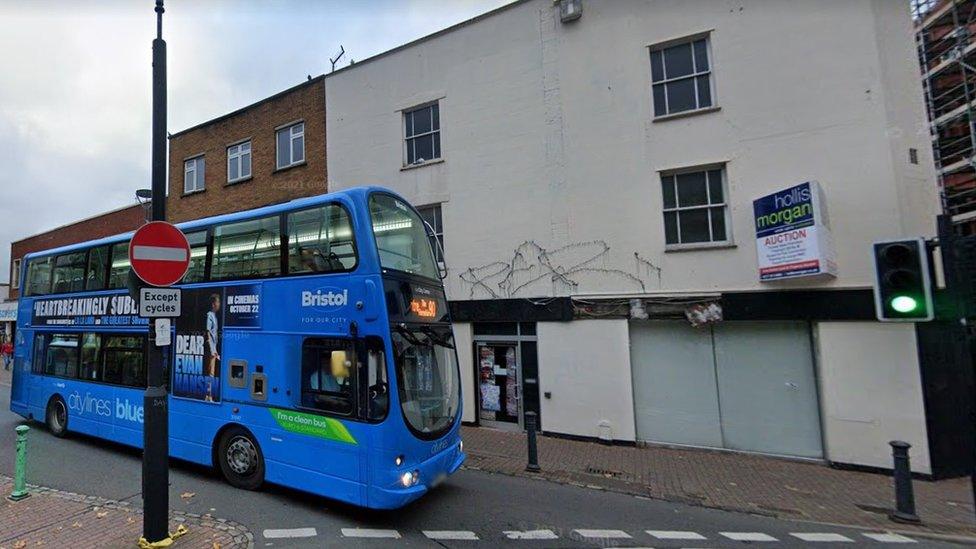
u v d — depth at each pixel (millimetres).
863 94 8156
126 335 7957
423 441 5465
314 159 13492
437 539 5066
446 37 11664
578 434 9695
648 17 9664
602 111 9930
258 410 6148
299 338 5906
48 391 9266
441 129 11602
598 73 10008
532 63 10625
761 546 5105
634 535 5332
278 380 6016
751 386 8766
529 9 10719
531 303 10258
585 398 9688
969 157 12719
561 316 9945
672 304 9094
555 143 10289
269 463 6008
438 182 11555
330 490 5430
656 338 9430
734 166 8875
